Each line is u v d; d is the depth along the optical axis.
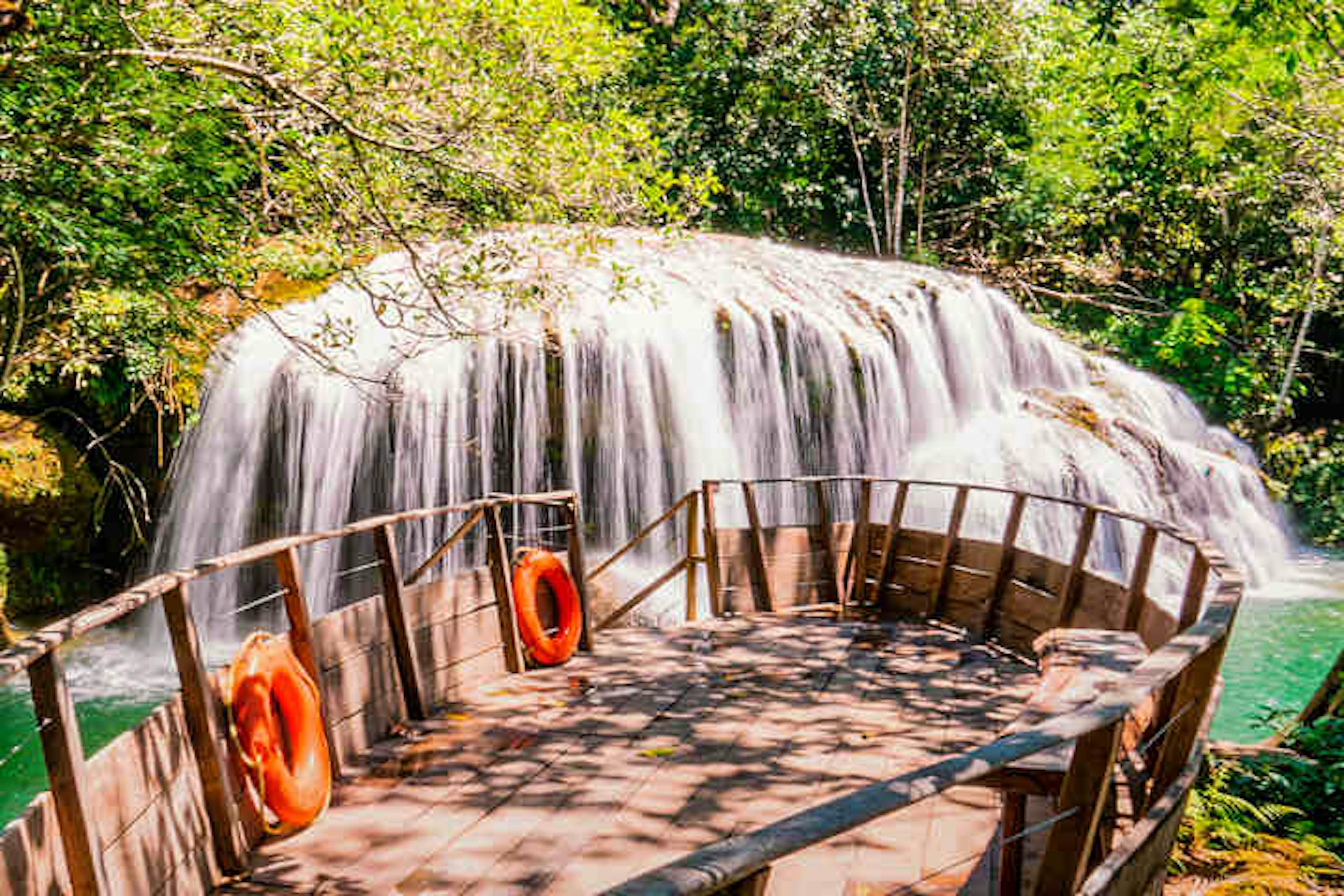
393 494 15.74
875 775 5.77
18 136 7.07
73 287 10.34
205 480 15.80
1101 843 4.00
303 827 5.09
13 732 11.55
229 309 15.17
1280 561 20.62
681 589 16.27
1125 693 2.72
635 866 4.75
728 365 17.12
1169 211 27.98
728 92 26.00
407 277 15.84
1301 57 12.53
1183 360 26.38
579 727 6.54
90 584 16.14
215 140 8.36
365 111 8.23
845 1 26.09
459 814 5.29
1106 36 14.08
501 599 7.66
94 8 6.96
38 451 15.16
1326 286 25.48
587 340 16.05
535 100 8.91
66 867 3.56
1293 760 7.35
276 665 5.18
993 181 28.17
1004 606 8.56
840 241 29.00
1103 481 19.19
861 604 9.92
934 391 19.53
